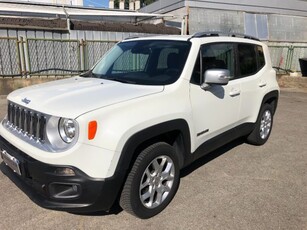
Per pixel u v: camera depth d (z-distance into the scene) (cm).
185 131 331
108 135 258
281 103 1000
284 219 312
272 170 434
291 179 406
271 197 356
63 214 312
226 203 341
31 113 282
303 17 1984
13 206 326
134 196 288
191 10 1588
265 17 1833
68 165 251
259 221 308
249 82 459
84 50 1239
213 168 436
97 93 300
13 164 287
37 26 1181
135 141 274
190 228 294
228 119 415
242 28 1744
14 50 1120
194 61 354
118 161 263
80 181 252
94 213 314
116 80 355
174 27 1570
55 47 1190
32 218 305
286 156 491
